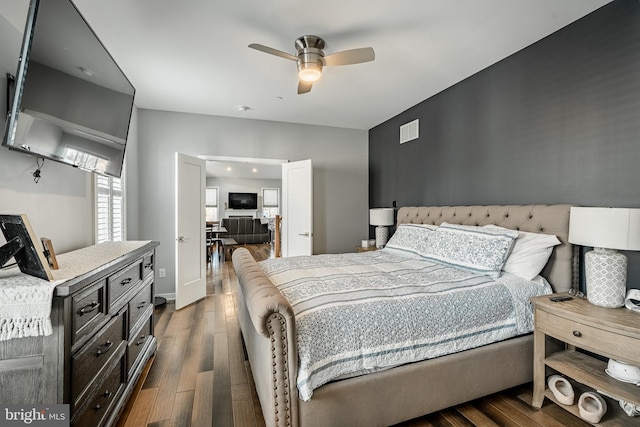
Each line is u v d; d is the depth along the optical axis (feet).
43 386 3.53
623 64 6.00
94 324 4.40
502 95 8.65
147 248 6.97
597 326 4.81
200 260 12.78
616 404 5.55
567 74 6.99
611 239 5.06
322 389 4.56
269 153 14.43
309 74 7.61
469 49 8.07
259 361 5.21
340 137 15.71
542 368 5.76
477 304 5.70
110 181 9.26
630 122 5.90
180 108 12.58
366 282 6.18
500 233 7.10
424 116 11.87
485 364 5.68
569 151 6.96
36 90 4.50
